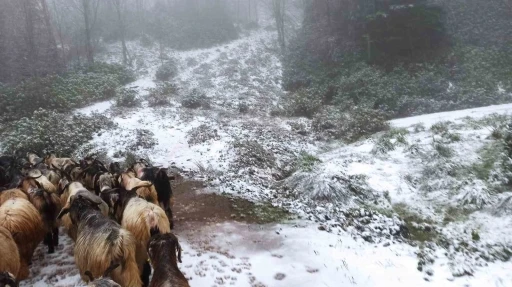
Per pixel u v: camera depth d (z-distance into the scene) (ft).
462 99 66.13
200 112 69.41
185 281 15.38
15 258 17.21
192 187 37.40
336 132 56.85
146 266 19.08
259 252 25.40
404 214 31.96
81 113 65.31
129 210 19.84
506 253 25.38
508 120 45.57
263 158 45.32
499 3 93.25
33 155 38.40
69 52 110.52
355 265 23.98
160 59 115.24
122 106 72.74
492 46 81.66
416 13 83.05
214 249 25.50
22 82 75.51
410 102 67.77
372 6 89.15
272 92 87.51
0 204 22.65
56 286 20.53
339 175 36.94
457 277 23.26
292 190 36.86
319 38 100.78
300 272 22.90
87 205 20.29
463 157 39.09
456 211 31.07
